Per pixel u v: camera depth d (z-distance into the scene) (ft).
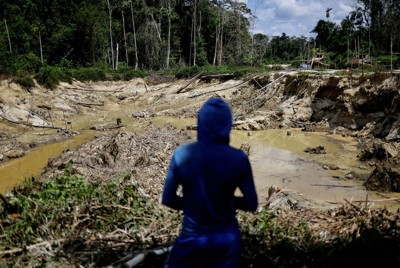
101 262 12.73
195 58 179.01
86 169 38.70
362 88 65.92
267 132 70.54
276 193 26.40
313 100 78.74
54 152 54.85
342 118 70.13
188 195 8.84
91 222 15.53
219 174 8.64
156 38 178.40
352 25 163.12
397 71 66.23
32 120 74.74
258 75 105.91
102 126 74.38
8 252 13.15
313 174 43.14
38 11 160.97
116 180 19.10
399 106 58.85
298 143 60.80
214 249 8.64
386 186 37.09
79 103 99.55
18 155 52.37
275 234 14.53
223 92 106.52
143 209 16.71
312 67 125.18
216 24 191.52
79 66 156.46
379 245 13.06
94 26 160.86
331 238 14.60
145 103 109.60
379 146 47.88
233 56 194.80
